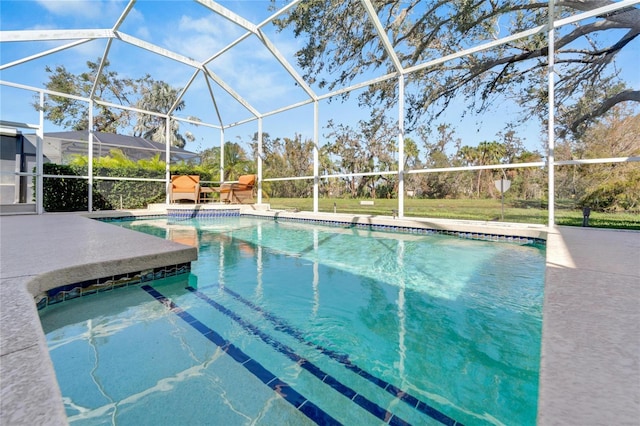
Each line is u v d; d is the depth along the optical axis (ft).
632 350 2.87
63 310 6.49
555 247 8.70
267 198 31.42
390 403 3.85
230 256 12.35
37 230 12.34
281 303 7.29
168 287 8.41
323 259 11.85
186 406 3.73
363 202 24.64
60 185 23.54
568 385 2.36
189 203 30.32
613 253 7.79
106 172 26.16
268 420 3.51
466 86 21.93
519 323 6.19
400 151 19.27
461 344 5.38
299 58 25.45
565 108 18.37
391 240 15.92
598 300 4.30
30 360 2.67
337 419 3.56
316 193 24.09
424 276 9.50
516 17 19.79
